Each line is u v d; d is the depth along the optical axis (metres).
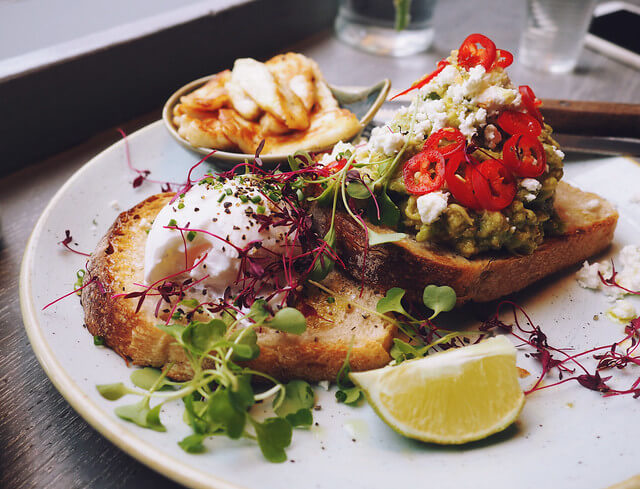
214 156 0.27
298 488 0.16
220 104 0.30
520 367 0.21
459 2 0.60
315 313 0.21
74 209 0.27
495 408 0.18
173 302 0.21
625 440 0.18
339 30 0.50
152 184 0.29
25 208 0.30
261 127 0.29
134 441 0.16
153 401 0.19
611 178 0.30
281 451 0.17
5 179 0.33
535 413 0.19
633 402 0.20
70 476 0.18
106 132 0.37
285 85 0.30
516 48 0.50
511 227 0.22
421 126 0.22
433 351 0.22
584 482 0.16
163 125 0.33
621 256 0.26
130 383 0.19
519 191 0.22
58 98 0.34
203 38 0.41
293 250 0.22
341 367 0.20
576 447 0.18
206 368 0.19
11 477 0.18
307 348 0.20
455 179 0.21
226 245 0.21
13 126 0.32
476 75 0.22
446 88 0.23
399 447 0.18
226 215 0.21
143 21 0.38
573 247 0.25
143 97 0.39
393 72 0.45
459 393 0.18
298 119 0.28
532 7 0.45
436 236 0.22
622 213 0.28
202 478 0.16
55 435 0.19
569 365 0.21
